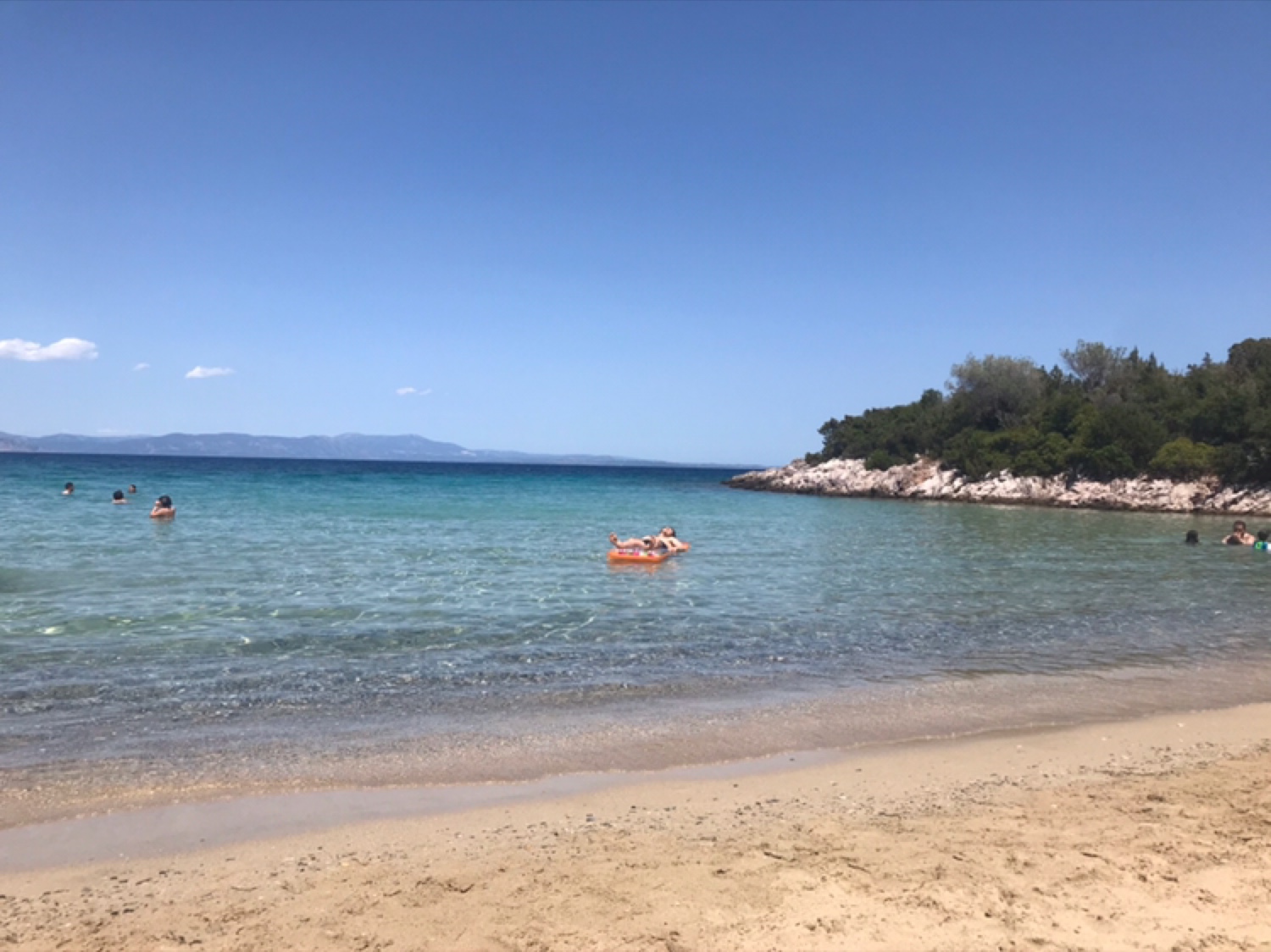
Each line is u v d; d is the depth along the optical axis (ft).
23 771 24.53
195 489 180.24
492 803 23.04
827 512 165.07
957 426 250.37
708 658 40.19
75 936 15.87
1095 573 74.79
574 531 102.99
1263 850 19.51
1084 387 247.70
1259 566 82.58
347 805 22.68
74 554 70.64
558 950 15.16
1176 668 40.29
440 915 16.57
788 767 26.27
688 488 276.00
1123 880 17.89
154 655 38.11
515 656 39.58
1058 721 31.73
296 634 42.83
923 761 26.96
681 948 15.21
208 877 18.52
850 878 18.01
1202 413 192.34
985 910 16.53
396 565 68.64
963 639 45.68
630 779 25.02
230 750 26.55
